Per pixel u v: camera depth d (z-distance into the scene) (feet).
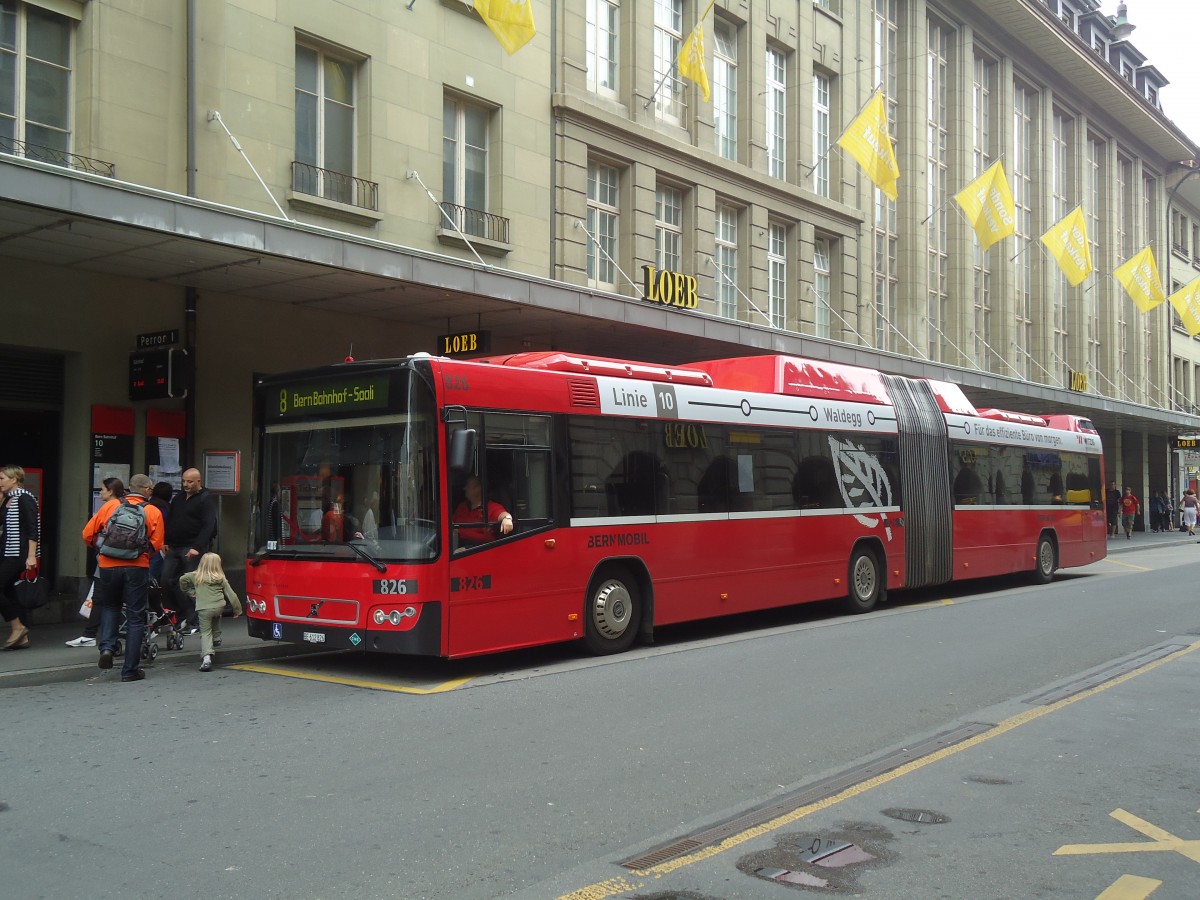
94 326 41.27
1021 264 123.65
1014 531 60.70
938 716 25.55
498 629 30.86
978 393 91.61
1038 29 116.16
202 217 35.06
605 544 34.65
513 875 14.76
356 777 19.75
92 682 29.96
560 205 61.31
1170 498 154.92
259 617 32.22
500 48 57.77
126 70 41.37
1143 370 150.41
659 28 72.08
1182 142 154.20
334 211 48.47
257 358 47.06
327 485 31.09
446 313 50.16
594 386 35.04
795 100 84.48
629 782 19.51
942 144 110.52
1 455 40.78
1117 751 22.17
